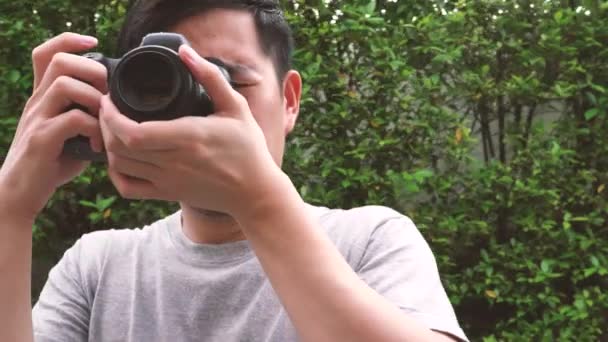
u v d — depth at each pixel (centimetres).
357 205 323
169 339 112
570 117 350
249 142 82
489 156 363
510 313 340
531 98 344
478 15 345
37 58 99
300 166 320
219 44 106
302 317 81
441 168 339
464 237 335
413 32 334
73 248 127
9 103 319
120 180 84
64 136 90
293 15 325
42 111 91
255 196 83
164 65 79
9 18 325
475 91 339
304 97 314
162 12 108
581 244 326
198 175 81
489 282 325
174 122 78
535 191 327
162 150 79
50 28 331
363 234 113
